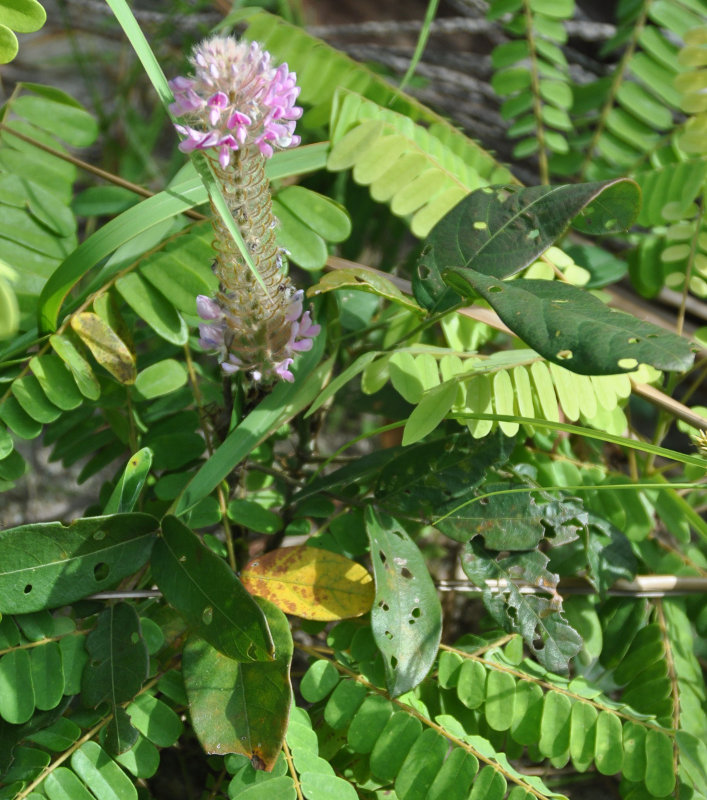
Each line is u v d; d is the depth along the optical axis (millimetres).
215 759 429
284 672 383
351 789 384
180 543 392
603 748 411
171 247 446
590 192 404
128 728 385
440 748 396
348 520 443
